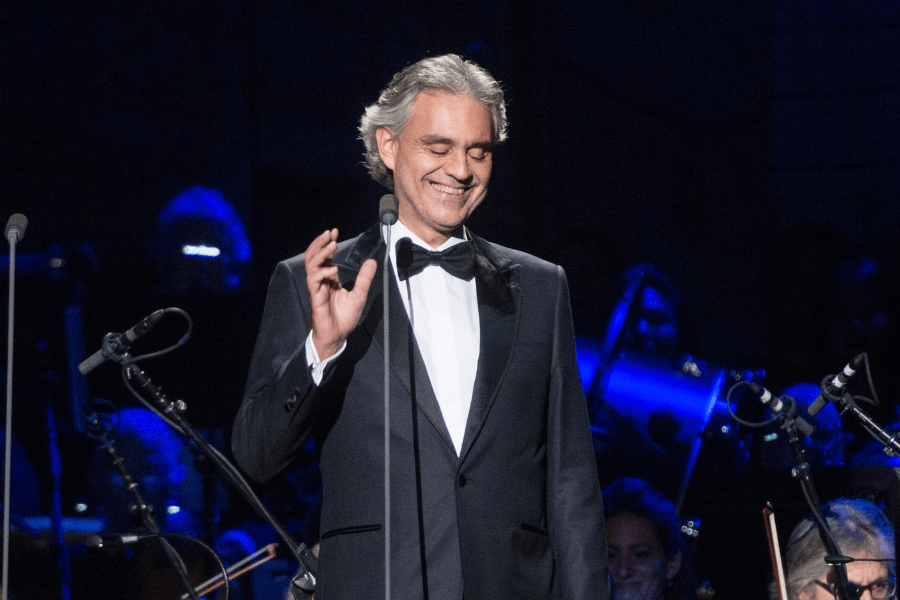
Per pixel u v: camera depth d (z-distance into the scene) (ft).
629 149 100.48
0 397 56.13
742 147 103.81
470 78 28.04
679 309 70.18
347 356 27.07
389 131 29.07
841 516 37.01
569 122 98.17
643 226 100.32
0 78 73.36
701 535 47.39
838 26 104.94
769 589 39.29
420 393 26.71
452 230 28.71
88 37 75.51
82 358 56.85
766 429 64.23
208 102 79.20
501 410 27.02
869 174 104.78
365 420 26.66
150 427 55.11
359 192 85.66
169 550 38.04
